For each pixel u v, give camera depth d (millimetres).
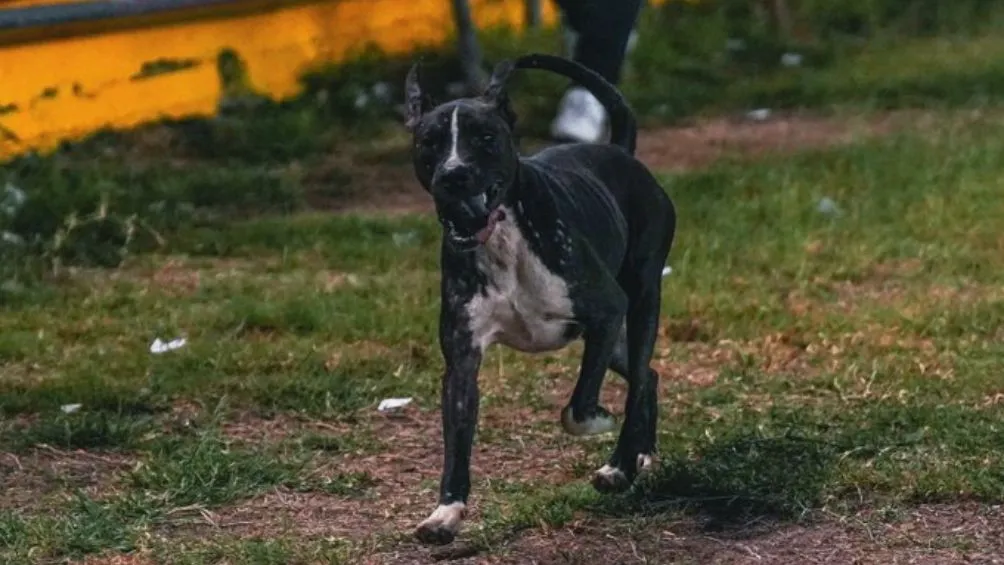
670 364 11258
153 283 13398
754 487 8680
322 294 12852
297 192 16234
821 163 16703
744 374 10945
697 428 9844
